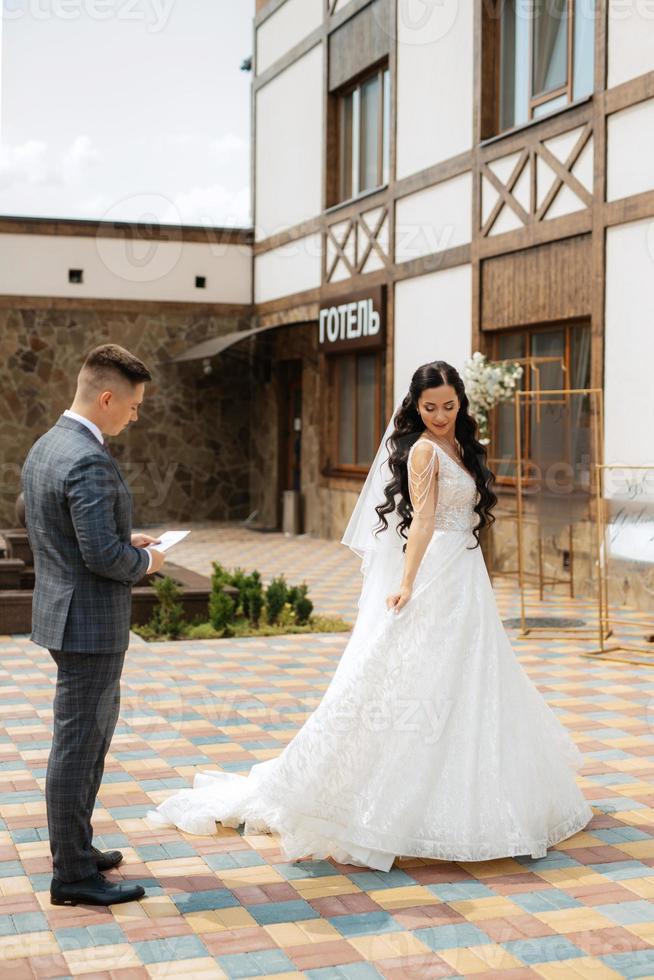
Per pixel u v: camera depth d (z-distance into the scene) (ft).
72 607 9.44
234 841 11.45
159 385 54.34
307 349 50.01
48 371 53.42
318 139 47.62
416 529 11.12
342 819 10.69
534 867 10.73
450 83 36.65
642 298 27.58
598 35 28.91
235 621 26.37
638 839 11.53
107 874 10.48
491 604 11.43
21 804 12.62
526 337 33.81
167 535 10.24
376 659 10.85
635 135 27.71
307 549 44.52
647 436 27.43
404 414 11.76
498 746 10.91
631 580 27.99
